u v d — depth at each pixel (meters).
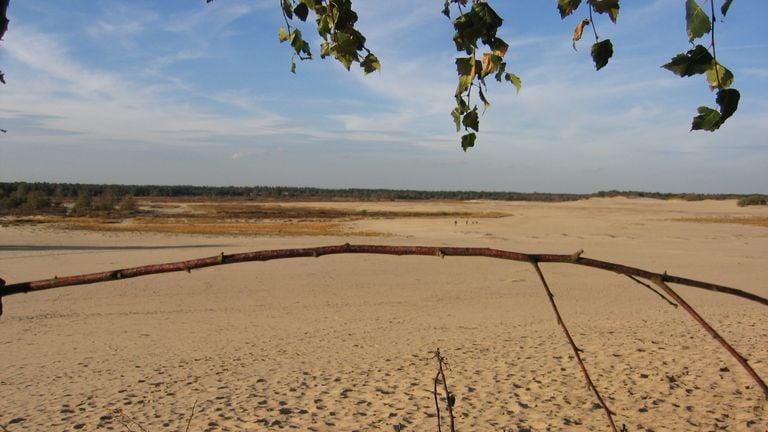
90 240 40.62
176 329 14.61
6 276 23.59
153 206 114.88
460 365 10.26
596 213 85.75
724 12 1.16
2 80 1.31
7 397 8.87
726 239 45.16
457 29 1.66
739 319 14.27
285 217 79.25
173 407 8.27
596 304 17.89
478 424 7.29
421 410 7.91
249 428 7.36
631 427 6.96
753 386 8.27
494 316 15.99
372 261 28.95
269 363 10.98
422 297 19.48
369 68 1.88
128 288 21.09
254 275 24.34
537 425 7.20
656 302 18.11
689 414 7.26
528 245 40.34
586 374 1.34
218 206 118.44
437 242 42.62
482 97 1.70
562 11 1.56
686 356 10.12
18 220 60.41
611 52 1.54
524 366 10.01
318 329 14.48
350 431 7.20
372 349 12.02
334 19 1.81
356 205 131.12
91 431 7.30
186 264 1.29
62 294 19.81
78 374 10.33
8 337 13.70
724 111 1.20
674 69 1.21
